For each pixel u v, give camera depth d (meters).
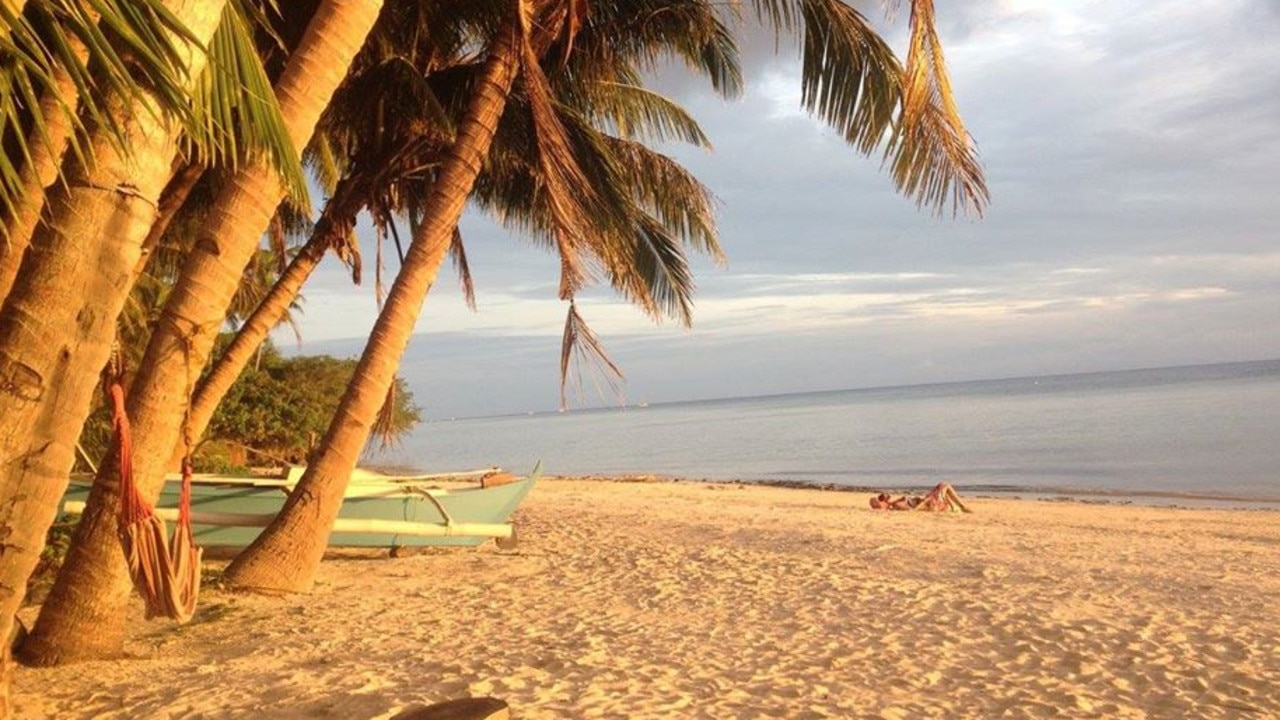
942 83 7.09
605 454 60.38
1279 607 8.17
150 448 5.78
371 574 9.77
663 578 9.68
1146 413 62.66
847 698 5.54
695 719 5.05
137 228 3.48
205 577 8.69
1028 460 38.50
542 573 9.98
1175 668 6.22
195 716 5.01
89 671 5.84
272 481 10.17
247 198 5.84
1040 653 6.61
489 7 9.73
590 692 5.51
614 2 10.35
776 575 9.79
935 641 6.95
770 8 8.92
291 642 6.82
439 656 6.40
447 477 12.44
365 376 8.63
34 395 3.27
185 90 3.14
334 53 5.60
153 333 5.88
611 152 10.71
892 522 15.84
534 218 11.77
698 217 12.45
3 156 2.79
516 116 10.38
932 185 7.84
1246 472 30.94
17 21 2.53
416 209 11.98
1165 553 11.90
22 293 3.30
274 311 9.97
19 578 3.29
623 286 10.50
